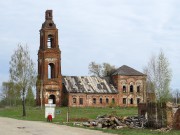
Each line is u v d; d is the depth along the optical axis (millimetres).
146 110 50031
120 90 122938
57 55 116750
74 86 119062
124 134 34188
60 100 115812
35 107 106625
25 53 79750
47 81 114938
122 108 110688
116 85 123562
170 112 45188
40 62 117250
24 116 74125
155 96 81250
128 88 123812
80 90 117875
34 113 83812
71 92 116188
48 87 114875
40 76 116062
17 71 78250
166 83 81250
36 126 42656
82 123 49906
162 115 46250
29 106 110875
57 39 117750
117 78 123375
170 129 42781
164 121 45781
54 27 117750
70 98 115875
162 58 83438
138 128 44875
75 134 32719
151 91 84938
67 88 117125
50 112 56344
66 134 32688
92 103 118500
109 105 118500
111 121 47500
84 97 117625
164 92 80438
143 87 121562
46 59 116062
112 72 134000
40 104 112375
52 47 117562
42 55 116438
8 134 32438
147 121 49094
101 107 115625
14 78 78500
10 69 78875
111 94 121250
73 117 68625
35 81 80375
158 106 47125
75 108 105812
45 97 114312
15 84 78125
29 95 79562
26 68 78938
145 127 47438
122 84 123562
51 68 119438
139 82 124812
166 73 81938
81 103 117188
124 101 123000
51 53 116438
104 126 46719
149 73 87375
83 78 124062
